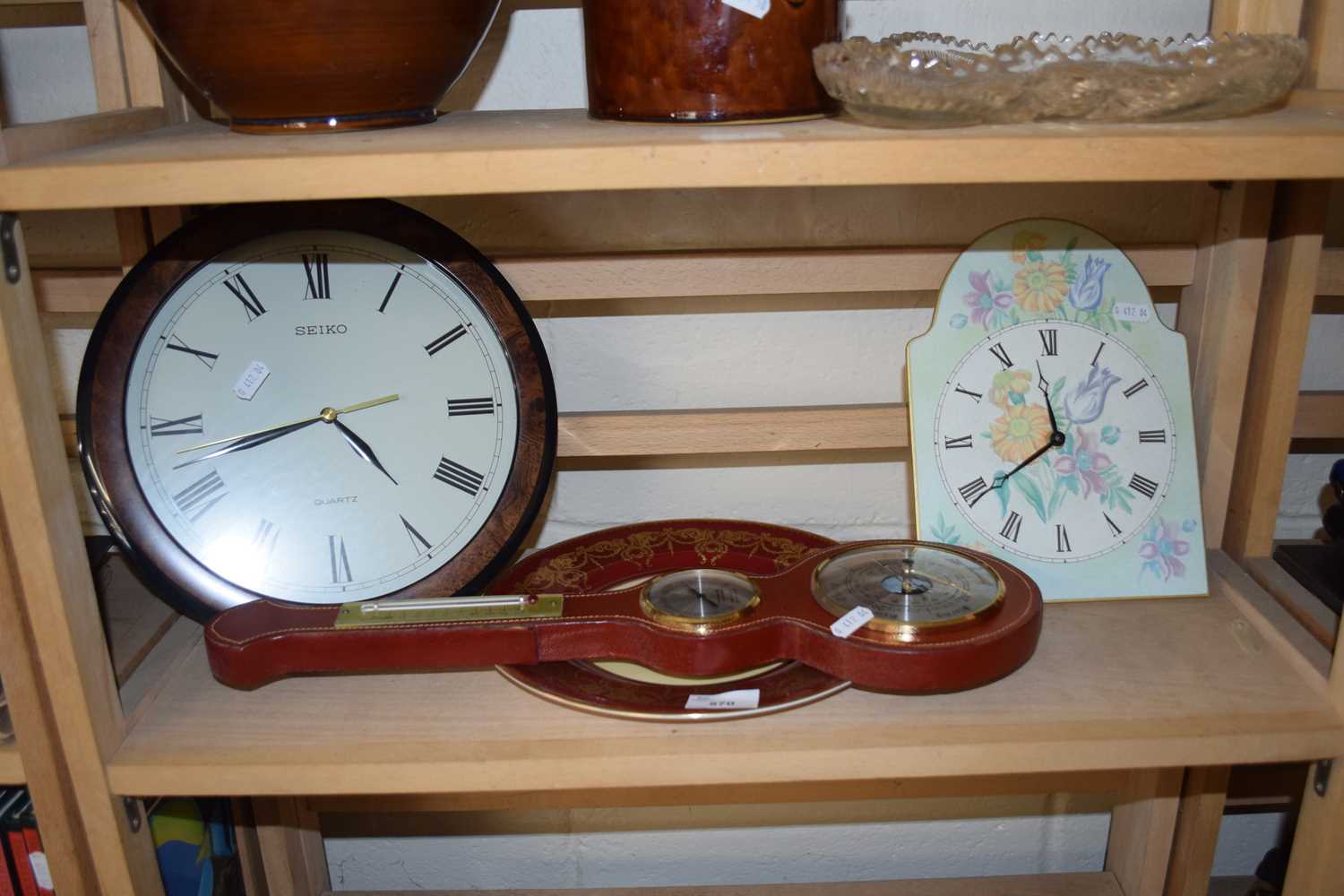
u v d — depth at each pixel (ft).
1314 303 2.94
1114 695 2.26
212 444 2.36
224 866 2.94
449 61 2.08
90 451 2.30
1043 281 2.54
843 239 2.86
